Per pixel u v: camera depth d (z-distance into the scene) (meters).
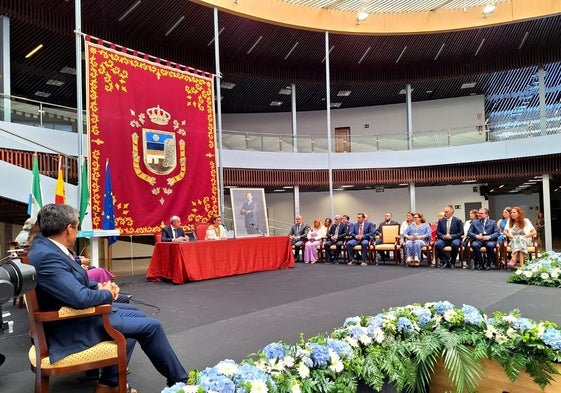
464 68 15.75
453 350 2.08
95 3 10.17
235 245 7.34
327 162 14.34
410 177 14.75
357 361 1.94
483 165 14.14
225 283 6.27
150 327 2.15
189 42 12.82
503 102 17.42
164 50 12.67
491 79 16.23
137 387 2.31
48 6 9.90
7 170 6.32
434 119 17.92
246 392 1.52
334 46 14.23
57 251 2.03
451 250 7.71
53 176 8.30
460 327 2.22
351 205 17.38
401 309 2.45
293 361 1.78
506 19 13.14
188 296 5.18
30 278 1.60
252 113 18.56
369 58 15.19
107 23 10.98
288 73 15.41
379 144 14.71
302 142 14.32
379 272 7.26
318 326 3.50
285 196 17.77
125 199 7.11
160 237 7.44
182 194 8.02
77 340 1.98
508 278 6.16
